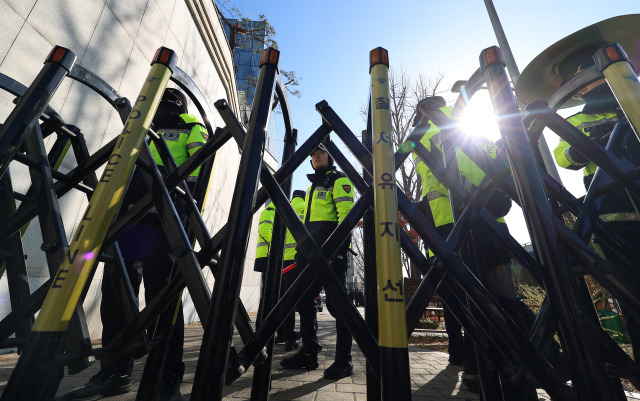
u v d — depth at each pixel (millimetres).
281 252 924
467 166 1724
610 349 655
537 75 1046
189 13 5613
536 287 3949
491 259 1269
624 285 566
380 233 553
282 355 2852
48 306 486
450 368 2410
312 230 2527
